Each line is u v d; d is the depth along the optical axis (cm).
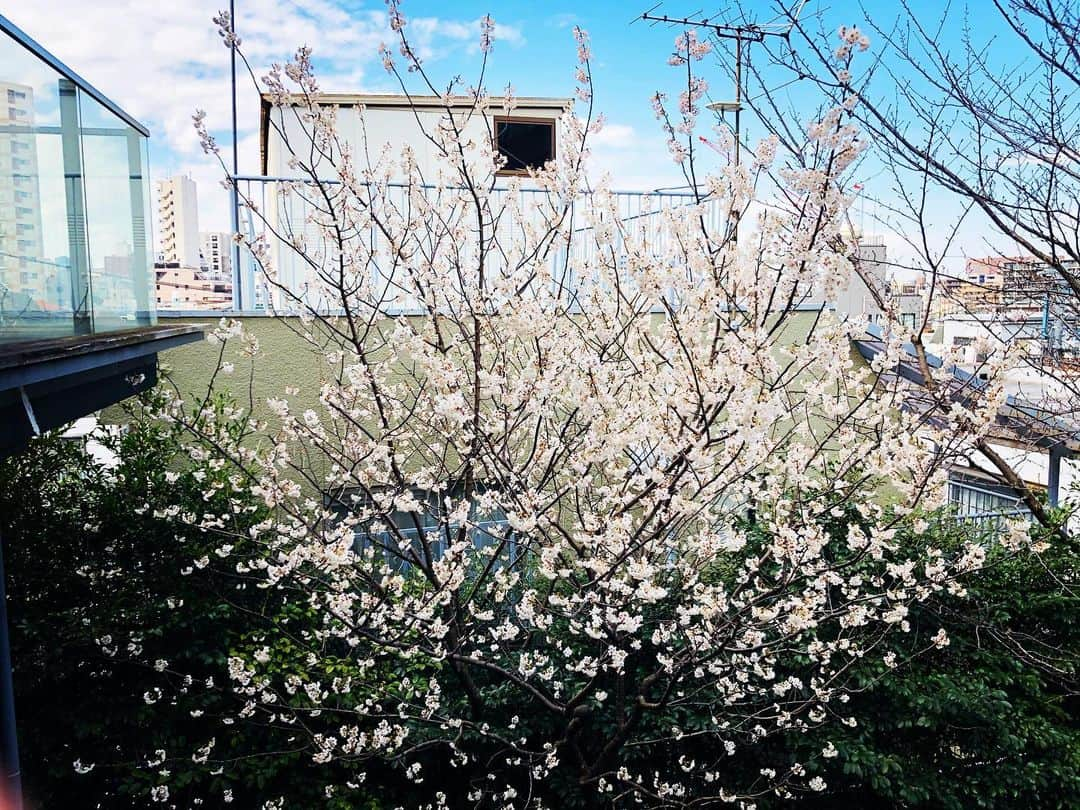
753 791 489
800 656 481
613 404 428
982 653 525
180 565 500
